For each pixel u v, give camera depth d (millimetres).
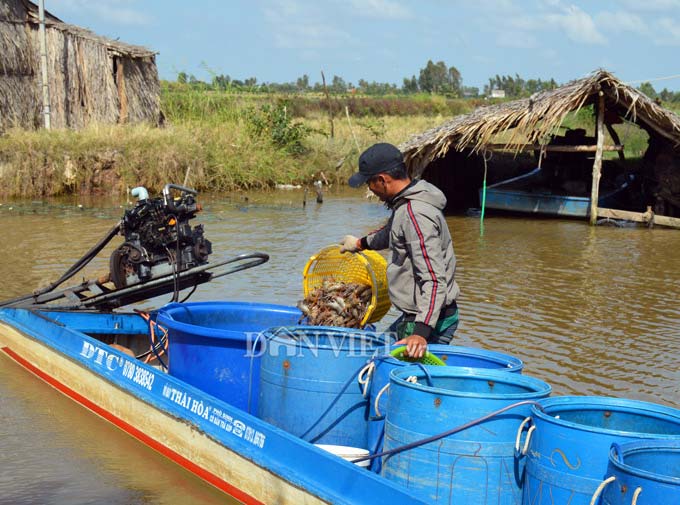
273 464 4391
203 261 6688
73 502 4695
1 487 4863
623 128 29781
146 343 7312
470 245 14438
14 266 11242
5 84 23438
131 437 5691
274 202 21281
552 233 16250
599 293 10297
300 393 4559
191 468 5098
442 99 55219
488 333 8234
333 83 80812
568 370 7066
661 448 3189
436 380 4164
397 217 4652
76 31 25062
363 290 5734
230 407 4801
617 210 17641
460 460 3646
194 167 23156
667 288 10688
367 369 4480
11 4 23672
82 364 6230
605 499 3129
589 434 3311
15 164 20625
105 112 25297
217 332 5102
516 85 70188
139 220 6699
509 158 24438
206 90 30953
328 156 27969
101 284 7172
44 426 5871
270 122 27891
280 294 9672
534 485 3498
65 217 16812
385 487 3717
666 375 6977
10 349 7383
